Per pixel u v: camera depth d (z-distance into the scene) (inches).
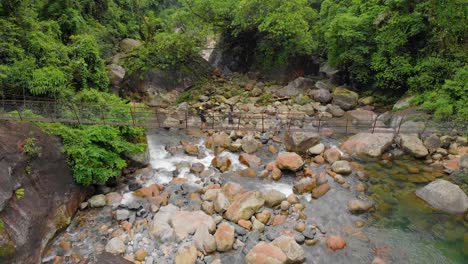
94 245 351.9
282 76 972.6
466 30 630.5
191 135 647.1
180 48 915.4
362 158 541.6
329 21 943.7
